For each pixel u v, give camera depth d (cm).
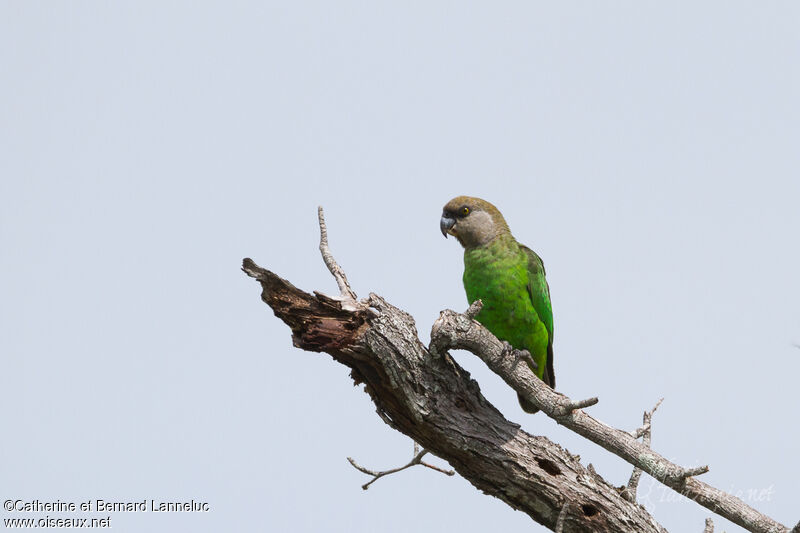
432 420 1081
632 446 1100
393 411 1108
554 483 1102
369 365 1047
